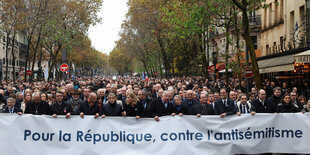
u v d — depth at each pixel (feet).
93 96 29.78
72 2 121.70
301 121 28.71
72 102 34.17
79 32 126.11
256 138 28.55
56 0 107.34
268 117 28.68
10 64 192.54
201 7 62.64
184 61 138.41
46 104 31.42
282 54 86.43
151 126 28.07
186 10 66.49
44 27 107.76
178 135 28.12
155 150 27.94
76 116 27.55
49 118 27.32
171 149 27.96
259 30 125.70
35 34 119.75
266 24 119.55
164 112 31.27
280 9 103.96
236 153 28.45
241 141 28.43
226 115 28.43
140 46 189.37
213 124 28.35
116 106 29.81
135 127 27.96
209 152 28.19
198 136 28.22
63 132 27.32
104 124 27.76
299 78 79.56
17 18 97.30
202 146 28.17
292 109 31.50
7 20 98.58
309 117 28.68
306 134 28.66
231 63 65.41
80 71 329.52
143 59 229.86
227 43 76.23
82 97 48.01
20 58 218.79
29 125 27.07
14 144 26.81
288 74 87.15
